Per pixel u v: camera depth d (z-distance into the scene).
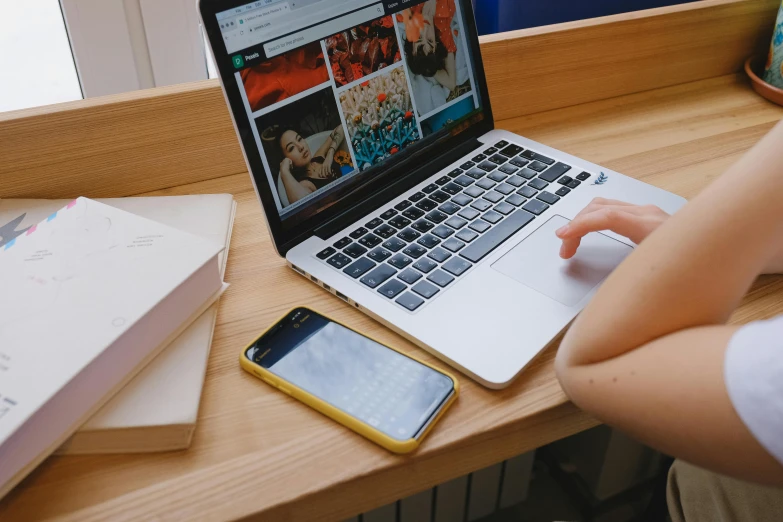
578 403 0.44
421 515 1.10
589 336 0.43
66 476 0.43
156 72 1.02
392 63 0.69
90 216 0.56
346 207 0.66
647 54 0.93
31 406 0.40
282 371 0.49
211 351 0.52
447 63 0.74
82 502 0.41
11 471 0.40
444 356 0.50
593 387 0.42
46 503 0.41
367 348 0.51
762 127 0.86
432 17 0.72
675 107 0.92
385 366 0.50
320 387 0.48
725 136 0.84
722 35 0.96
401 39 0.69
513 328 0.52
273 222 0.60
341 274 0.58
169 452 0.45
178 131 0.71
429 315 0.53
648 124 0.87
